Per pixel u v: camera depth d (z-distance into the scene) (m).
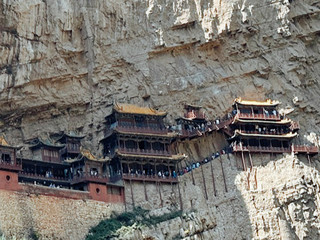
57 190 105.88
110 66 124.88
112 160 116.44
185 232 108.38
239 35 126.81
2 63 119.06
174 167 119.25
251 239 111.00
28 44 120.31
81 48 124.38
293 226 111.62
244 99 126.12
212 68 127.44
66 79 123.25
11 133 122.06
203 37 126.50
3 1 118.50
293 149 120.44
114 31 126.06
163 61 127.31
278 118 123.88
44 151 117.06
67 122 124.31
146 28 126.88
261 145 121.44
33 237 100.62
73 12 124.31
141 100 125.12
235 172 116.56
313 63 128.88
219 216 113.88
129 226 106.69
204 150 123.94
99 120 123.50
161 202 114.44
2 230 98.38
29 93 120.50
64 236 103.62
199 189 116.12
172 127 123.31
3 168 102.12
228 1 126.69
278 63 127.06
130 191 113.50
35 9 121.44
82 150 114.12
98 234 105.00
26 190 102.94
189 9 127.06
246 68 126.94
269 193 113.44
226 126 122.81
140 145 119.50
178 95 126.12
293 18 128.62
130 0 127.56
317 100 127.44
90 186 109.81
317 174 115.50
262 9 127.69
